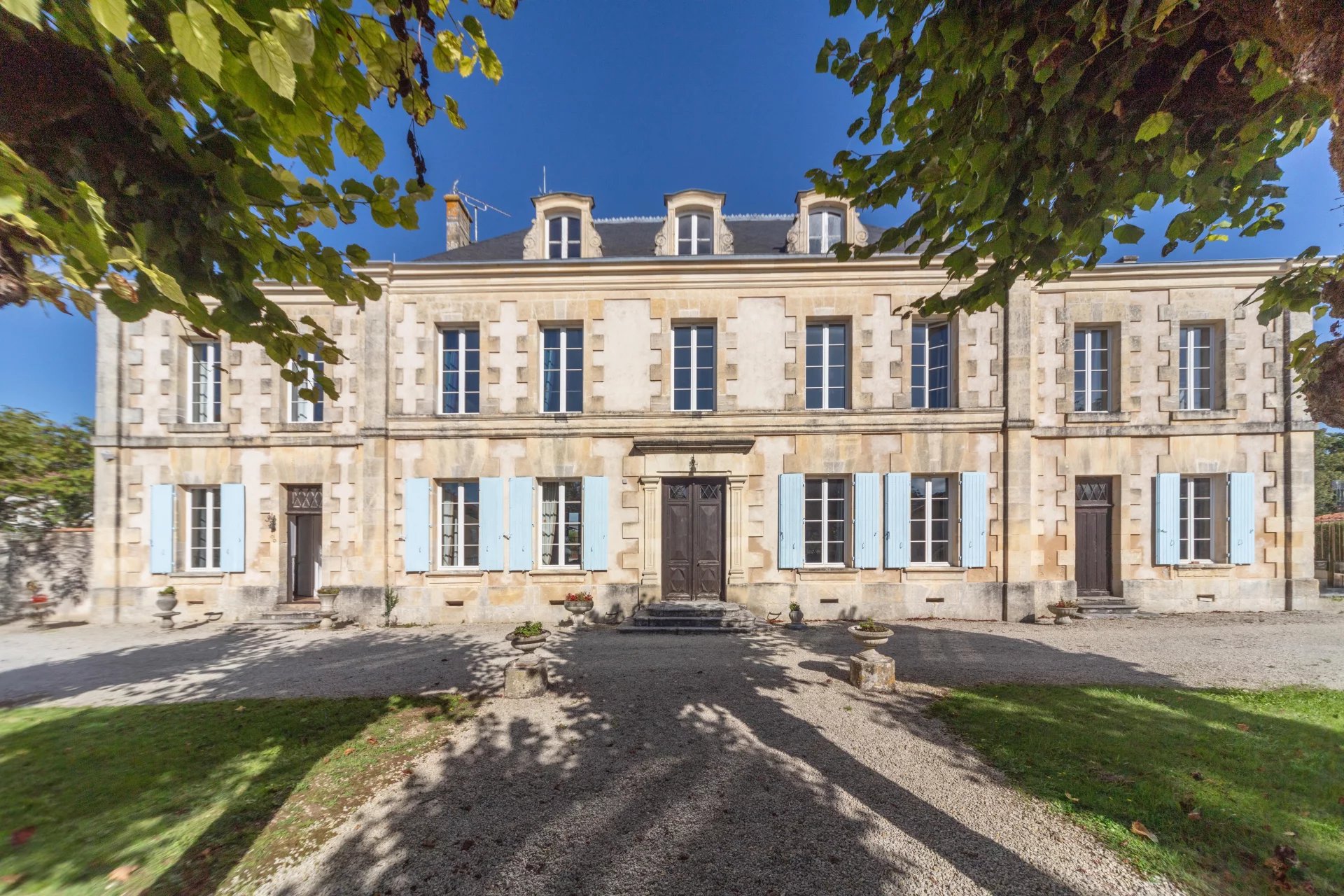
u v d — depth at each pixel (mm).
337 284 3438
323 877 3375
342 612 10859
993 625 10203
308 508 11625
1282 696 6168
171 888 3287
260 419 11375
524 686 6484
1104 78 3070
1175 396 11023
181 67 2211
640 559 11086
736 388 11281
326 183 2932
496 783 4453
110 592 11062
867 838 3682
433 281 11406
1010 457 10844
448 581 11094
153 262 2537
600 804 4129
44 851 3613
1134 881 3213
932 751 4902
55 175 2250
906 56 3695
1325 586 13070
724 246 11977
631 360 11344
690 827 3840
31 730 5625
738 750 4992
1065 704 5941
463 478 11266
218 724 5750
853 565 11008
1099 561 11211
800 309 11281
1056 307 11188
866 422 11078
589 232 11953
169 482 11336
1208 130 3357
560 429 11227
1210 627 9719
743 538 11016
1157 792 4055
